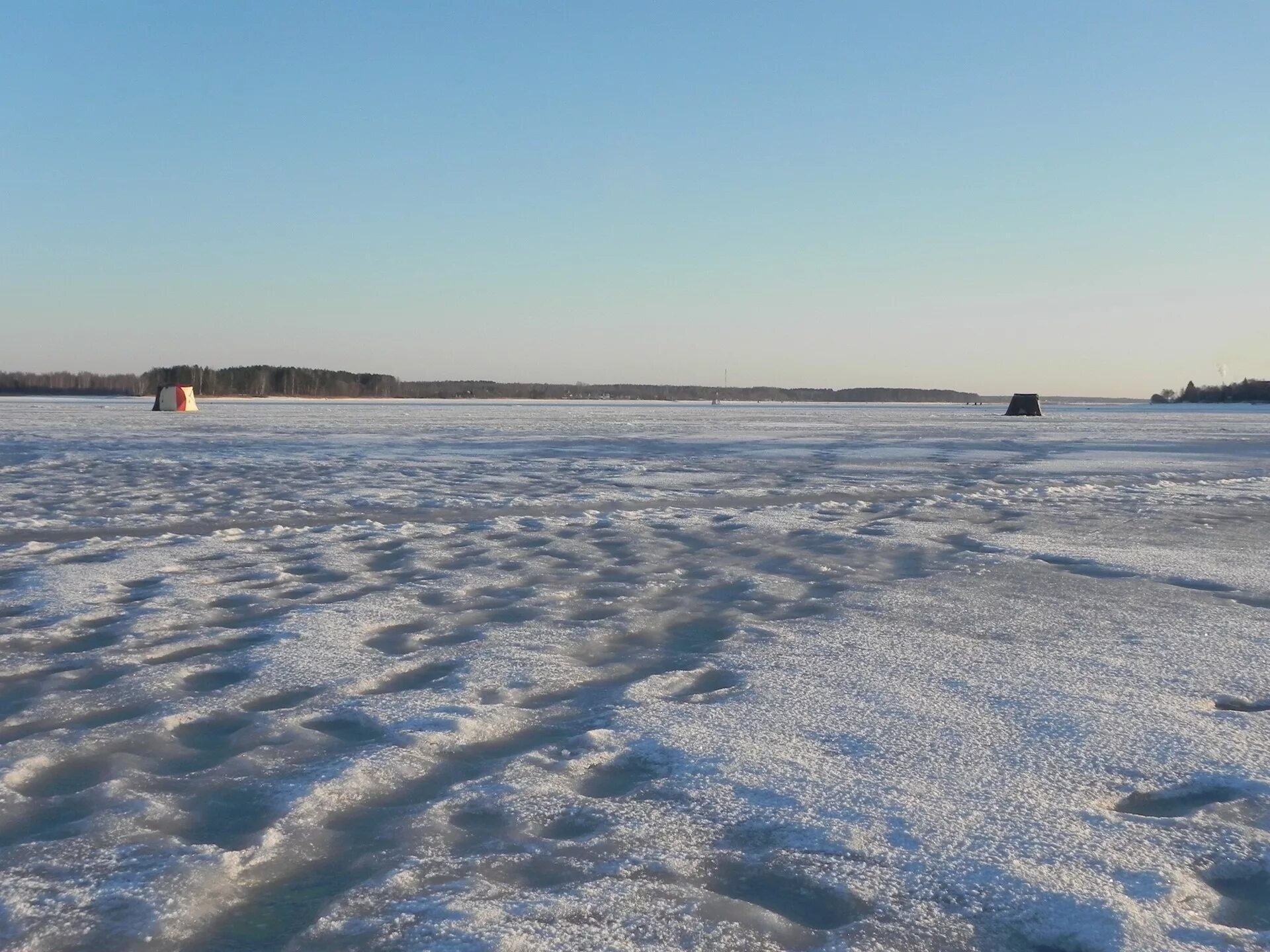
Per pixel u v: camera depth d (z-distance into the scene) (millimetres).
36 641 6098
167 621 6578
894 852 3287
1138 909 2922
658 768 4074
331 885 3137
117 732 4504
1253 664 5594
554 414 64812
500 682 5277
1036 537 10703
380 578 8211
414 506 13328
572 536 10695
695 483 17047
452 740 4395
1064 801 3705
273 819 3574
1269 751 4227
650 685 5191
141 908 2959
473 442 30047
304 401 119688
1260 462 22969
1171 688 5141
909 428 45094
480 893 3033
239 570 8516
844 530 11141
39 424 40656
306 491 15258
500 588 7820
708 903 2971
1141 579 8242
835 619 6773
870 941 2779
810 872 3158
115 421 44219
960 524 11844
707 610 7129
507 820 3570
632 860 3250
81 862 3238
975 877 3123
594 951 2713
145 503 13484
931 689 5129
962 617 6848
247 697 5004
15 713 4793
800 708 4809
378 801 3781
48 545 9852
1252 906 3023
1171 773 3996
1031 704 4863
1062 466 21562
